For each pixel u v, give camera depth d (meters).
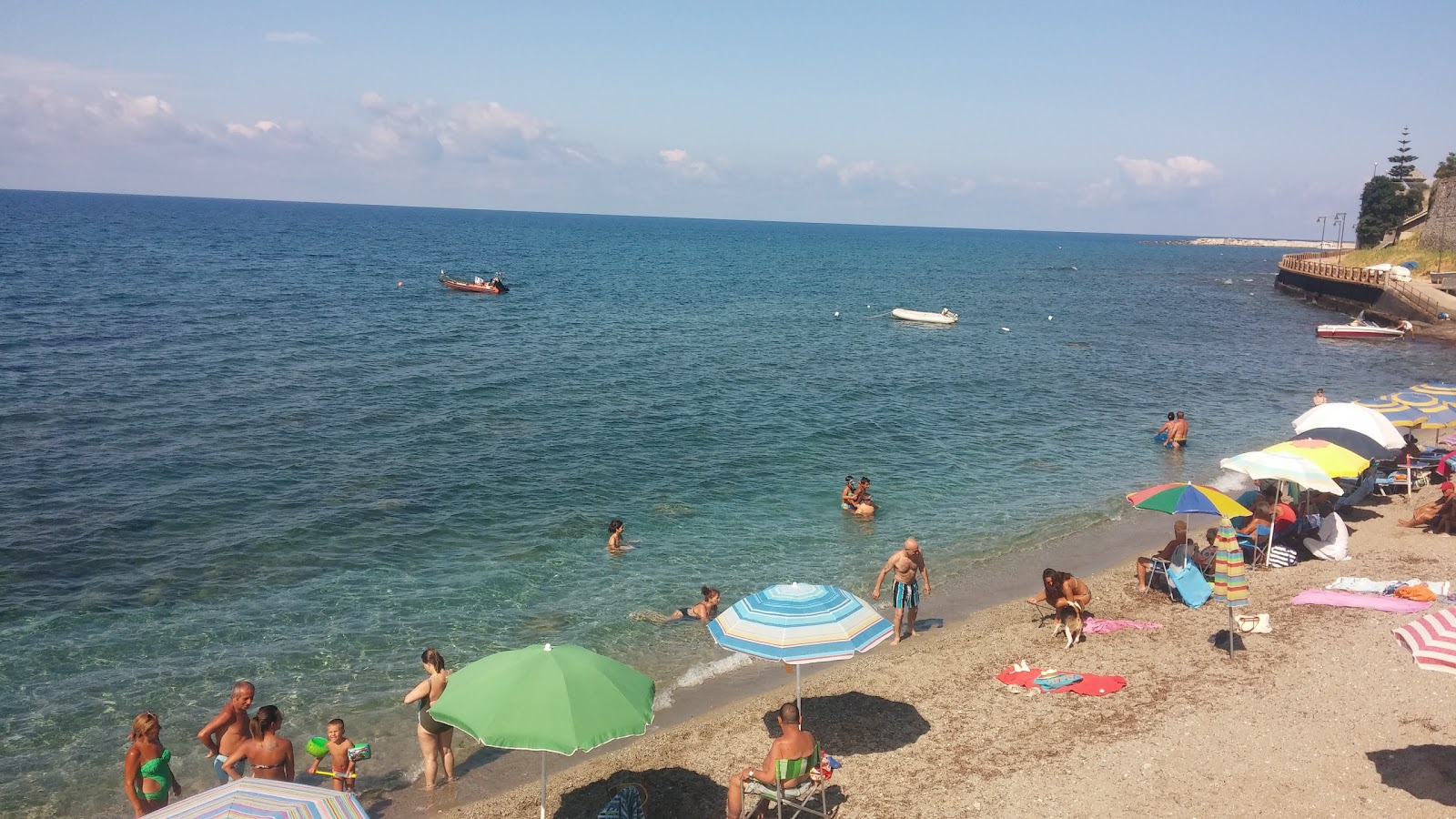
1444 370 48.47
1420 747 11.40
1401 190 108.38
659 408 34.72
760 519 23.17
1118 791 10.86
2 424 28.52
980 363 48.16
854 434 31.92
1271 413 37.56
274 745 10.68
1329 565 18.67
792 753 10.13
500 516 22.75
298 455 26.89
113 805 11.62
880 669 15.08
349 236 155.62
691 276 101.56
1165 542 21.98
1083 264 161.12
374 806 11.72
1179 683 13.64
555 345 48.03
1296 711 12.48
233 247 110.12
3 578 18.05
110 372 36.19
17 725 13.25
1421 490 23.66
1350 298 76.38
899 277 114.31
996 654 15.28
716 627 11.41
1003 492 25.86
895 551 21.22
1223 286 109.94
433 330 50.81
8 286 59.12
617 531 20.73
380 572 19.17
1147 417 36.44
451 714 9.59
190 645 15.81
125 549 19.78
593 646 16.27
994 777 11.38
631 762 12.53
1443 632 9.62
